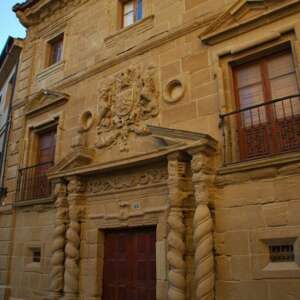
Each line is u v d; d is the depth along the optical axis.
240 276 5.68
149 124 7.74
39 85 11.25
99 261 7.75
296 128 5.89
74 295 7.56
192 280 6.12
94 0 10.58
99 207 8.10
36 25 12.43
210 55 7.33
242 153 6.38
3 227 10.23
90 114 9.12
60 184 8.55
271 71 6.67
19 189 10.10
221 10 7.57
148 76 8.09
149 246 7.20
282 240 5.49
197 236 5.88
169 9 8.52
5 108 13.88
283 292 5.25
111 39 9.48
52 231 8.82
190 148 6.40
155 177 7.28
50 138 10.37
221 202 6.21
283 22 6.53
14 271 9.45
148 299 6.84
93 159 8.52
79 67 10.06
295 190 5.52
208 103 7.01
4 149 11.46
